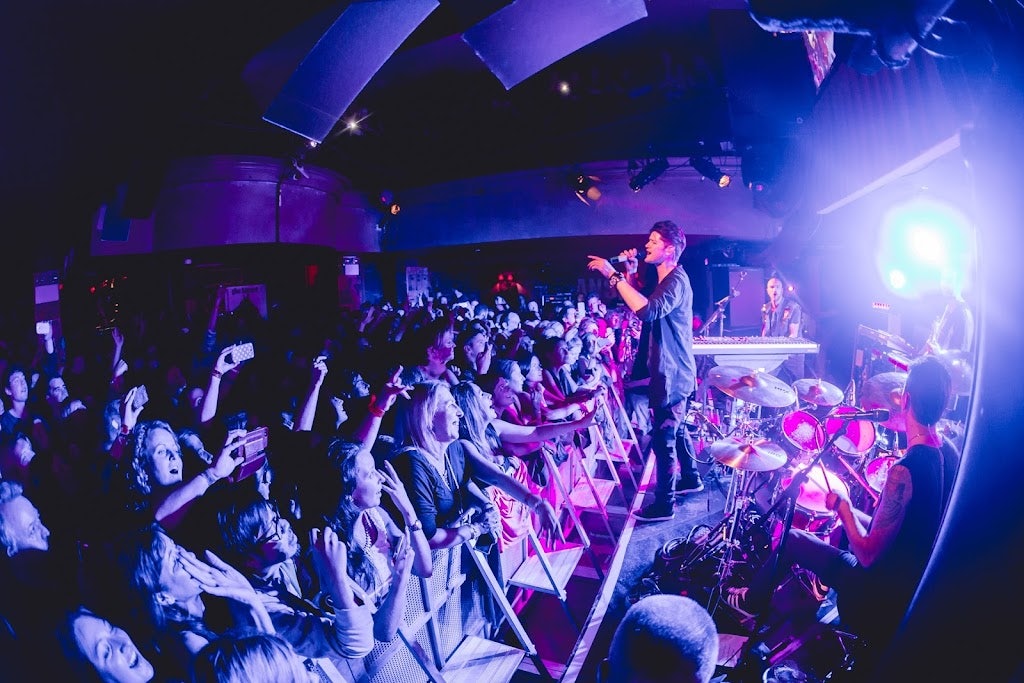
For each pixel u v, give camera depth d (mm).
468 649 2969
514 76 1917
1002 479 739
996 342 756
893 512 2283
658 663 1237
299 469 2469
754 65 5734
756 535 3596
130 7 1271
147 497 2412
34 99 1320
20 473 3635
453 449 3100
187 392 4059
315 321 10312
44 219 1571
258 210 10617
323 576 1947
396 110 10969
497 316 8648
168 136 1632
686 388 4578
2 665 1717
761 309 10555
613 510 5070
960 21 772
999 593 718
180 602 1853
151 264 10617
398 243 12781
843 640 2967
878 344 5910
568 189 11469
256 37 1505
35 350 5312
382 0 1573
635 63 9977
